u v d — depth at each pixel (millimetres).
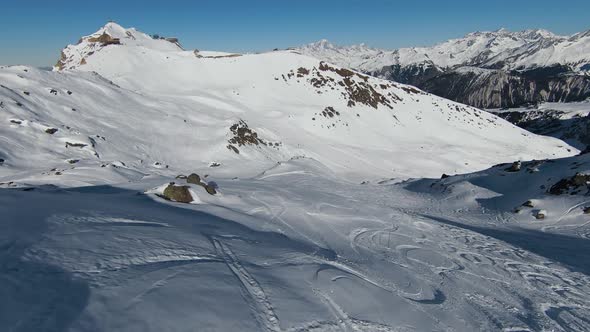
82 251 6977
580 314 8664
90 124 41375
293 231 13781
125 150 39688
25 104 37594
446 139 85438
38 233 7547
